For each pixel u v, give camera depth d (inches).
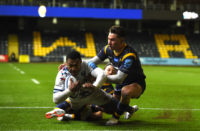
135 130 260.5
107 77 279.0
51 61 2078.0
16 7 2058.3
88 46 2224.4
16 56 2111.2
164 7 2290.8
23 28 2352.4
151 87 717.3
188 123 296.0
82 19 2354.8
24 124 281.6
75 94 272.4
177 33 2470.5
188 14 1624.0
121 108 282.8
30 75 990.4
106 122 288.4
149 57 2122.3
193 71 1433.3
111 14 2139.5
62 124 282.4
